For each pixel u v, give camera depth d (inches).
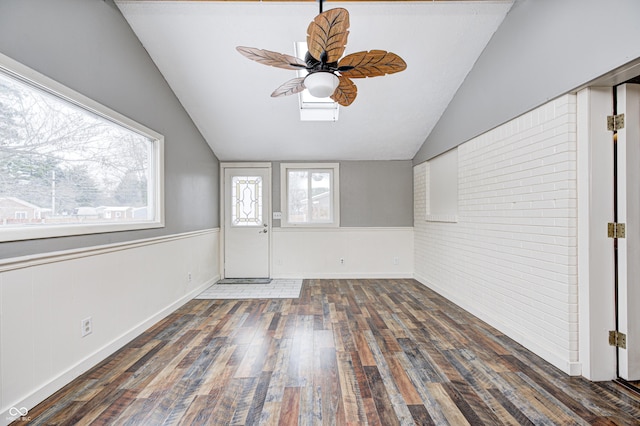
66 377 73.1
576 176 77.8
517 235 97.0
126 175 102.8
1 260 58.6
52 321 69.7
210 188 180.5
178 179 137.3
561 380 74.9
